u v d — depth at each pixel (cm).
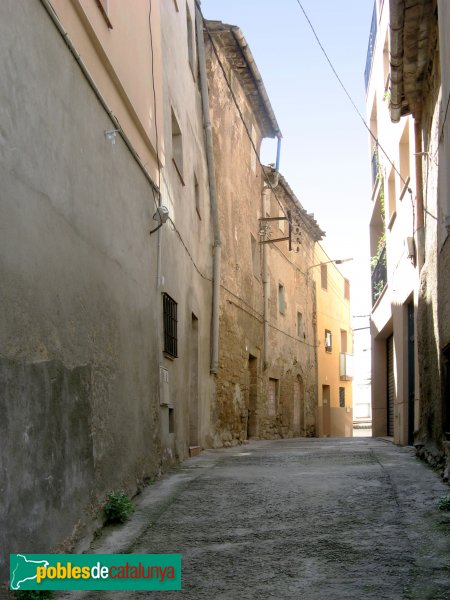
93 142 557
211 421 1278
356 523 523
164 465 805
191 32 1236
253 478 730
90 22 556
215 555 464
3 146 372
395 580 397
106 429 557
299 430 2355
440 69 719
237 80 1680
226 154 1527
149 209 773
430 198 848
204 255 1272
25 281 396
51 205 448
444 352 731
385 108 1329
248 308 1672
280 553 462
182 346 992
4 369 358
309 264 2677
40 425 406
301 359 2425
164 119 903
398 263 1184
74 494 466
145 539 505
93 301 537
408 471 738
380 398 1582
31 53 425
